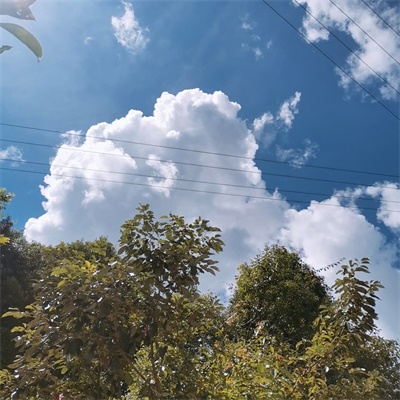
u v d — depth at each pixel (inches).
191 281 142.4
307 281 454.6
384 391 175.0
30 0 20.0
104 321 133.3
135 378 163.6
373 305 168.1
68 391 144.3
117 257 148.8
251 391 154.6
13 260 624.7
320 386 162.7
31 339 143.2
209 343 167.8
